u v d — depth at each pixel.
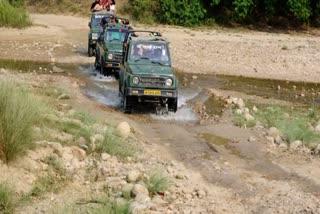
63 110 15.29
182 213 9.28
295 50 33.41
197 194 10.34
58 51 30.73
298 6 45.16
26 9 51.41
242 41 36.81
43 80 21.55
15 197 9.35
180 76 26.08
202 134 15.17
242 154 13.30
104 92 20.52
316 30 46.59
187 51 32.19
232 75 27.33
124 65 18.34
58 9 50.78
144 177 10.69
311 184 11.17
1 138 10.22
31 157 10.70
